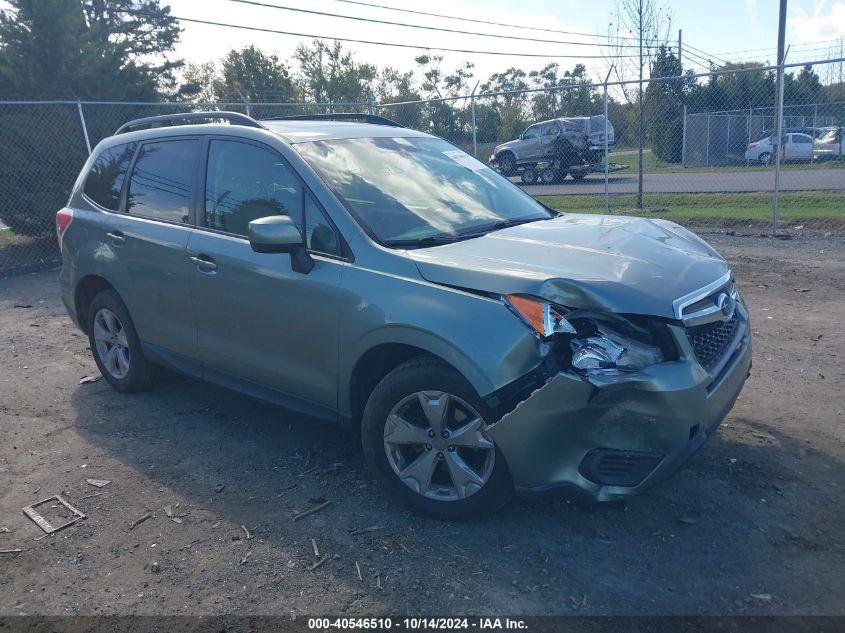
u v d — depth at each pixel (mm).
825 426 4527
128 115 13289
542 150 19969
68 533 3619
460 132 17359
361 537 3480
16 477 4227
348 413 3848
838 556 3240
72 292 5523
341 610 2982
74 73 12977
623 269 3381
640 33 16719
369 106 15109
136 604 3068
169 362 4891
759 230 11688
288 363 4055
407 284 3477
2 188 12016
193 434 4746
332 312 3727
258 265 4070
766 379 5348
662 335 3156
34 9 12688
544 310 3107
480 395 3189
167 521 3701
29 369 6219
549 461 3158
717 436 4418
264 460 4344
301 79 41969
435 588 3090
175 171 4785
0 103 10922
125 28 20188
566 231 4035
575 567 3199
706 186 17875
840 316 6848
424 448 3531
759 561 3213
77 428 4902
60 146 12180
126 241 4945
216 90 37406
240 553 3396
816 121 17375
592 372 3039
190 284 4504
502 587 3082
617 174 21750
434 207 4168
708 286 3482
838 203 13836
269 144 4246
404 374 3467
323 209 3889
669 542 3363
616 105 18078
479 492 3391
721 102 18172
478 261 3441
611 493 3148
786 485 3834
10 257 12234
